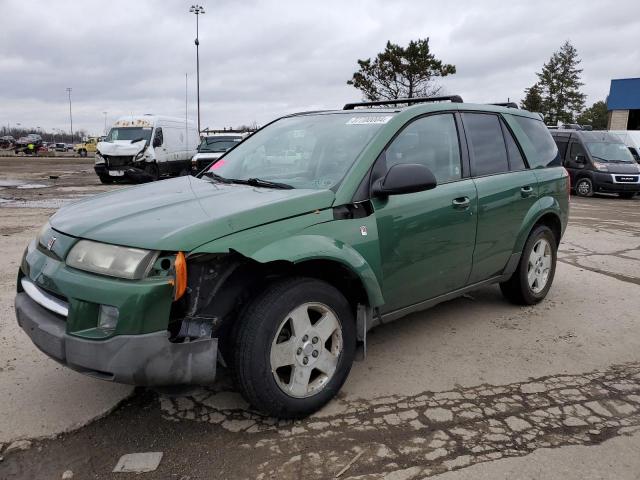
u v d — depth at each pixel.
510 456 2.69
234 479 2.50
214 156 17.03
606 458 2.69
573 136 17.69
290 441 2.79
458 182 3.95
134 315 2.49
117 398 3.18
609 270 6.49
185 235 2.60
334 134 3.75
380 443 2.79
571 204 14.60
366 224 3.23
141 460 2.62
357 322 3.33
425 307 3.91
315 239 2.95
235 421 2.98
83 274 2.63
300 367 2.95
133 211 2.97
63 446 2.73
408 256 3.52
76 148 62.75
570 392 3.38
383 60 33.38
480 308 4.96
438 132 3.94
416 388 3.39
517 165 4.63
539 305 5.07
